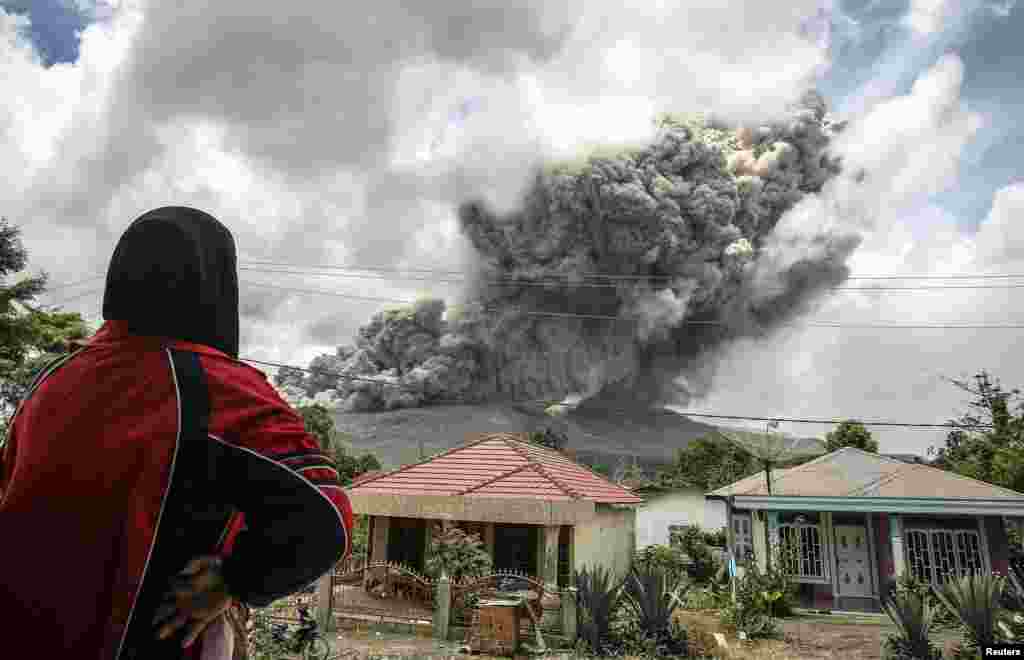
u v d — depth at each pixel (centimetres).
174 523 81
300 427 96
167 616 78
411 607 1180
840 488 1648
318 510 86
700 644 1071
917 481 1625
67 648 76
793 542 1608
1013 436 2486
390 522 1310
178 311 97
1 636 76
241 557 83
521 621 1078
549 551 1098
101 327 99
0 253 1373
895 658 1029
